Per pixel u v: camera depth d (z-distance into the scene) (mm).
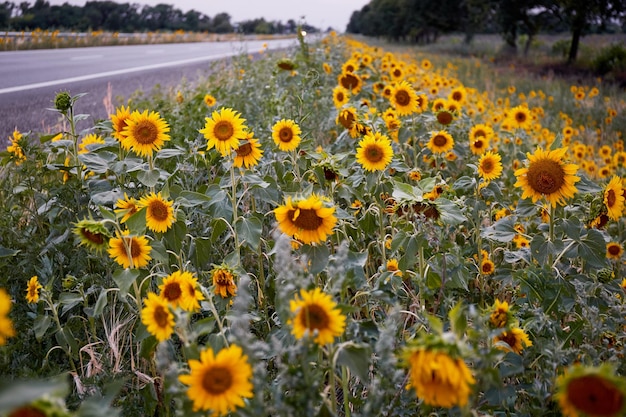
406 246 2793
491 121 9742
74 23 41281
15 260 3398
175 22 51531
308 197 2498
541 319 2547
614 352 2574
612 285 3225
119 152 3617
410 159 5590
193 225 3736
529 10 35125
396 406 2121
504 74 26188
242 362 1646
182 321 1940
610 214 3340
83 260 3266
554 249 3029
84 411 1471
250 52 23203
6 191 3805
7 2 38000
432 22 49812
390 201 3611
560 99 17109
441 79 11266
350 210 3889
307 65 8914
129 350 2977
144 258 2699
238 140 3193
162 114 5969
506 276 3248
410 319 3070
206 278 3213
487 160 3801
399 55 28688
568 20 31516
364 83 7715
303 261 2383
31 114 8219
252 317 2523
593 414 1412
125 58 19297
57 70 14250
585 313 3002
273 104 6211
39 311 2947
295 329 1788
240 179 3340
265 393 2113
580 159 8234
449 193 3699
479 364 1792
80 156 3455
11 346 2686
